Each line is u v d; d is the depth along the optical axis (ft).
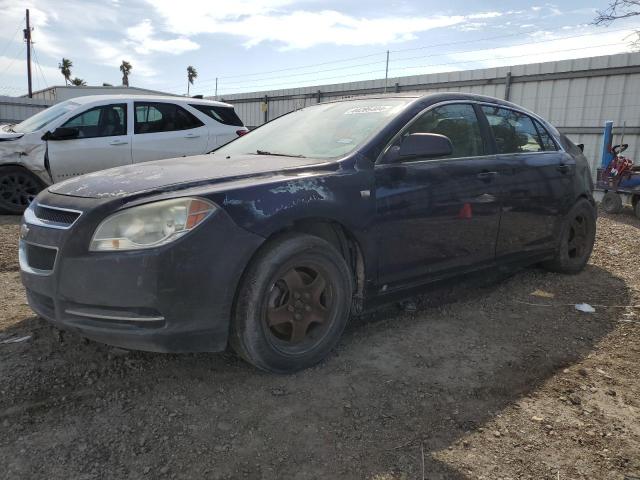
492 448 7.88
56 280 8.60
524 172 14.07
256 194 9.01
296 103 65.57
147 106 26.84
